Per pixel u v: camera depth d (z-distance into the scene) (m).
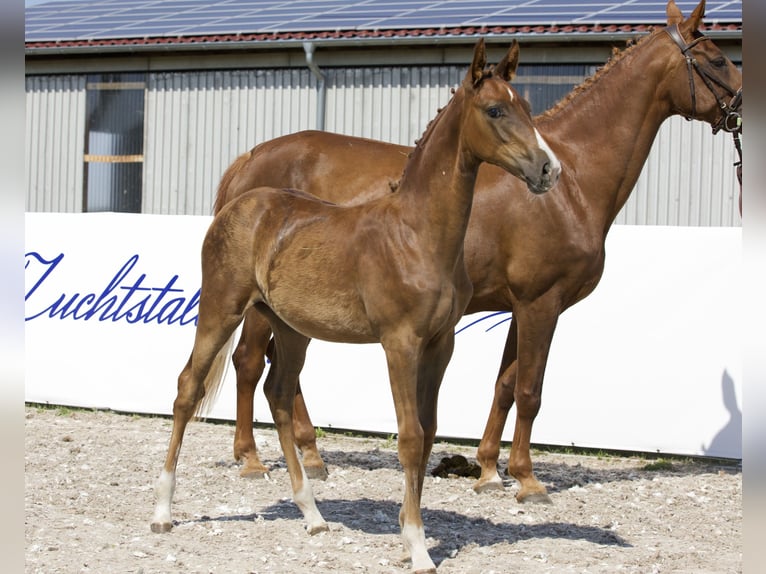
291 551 5.31
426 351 5.26
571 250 6.66
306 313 5.40
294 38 13.44
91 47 14.24
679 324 8.35
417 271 4.99
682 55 6.86
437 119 5.17
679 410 8.32
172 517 6.00
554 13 13.12
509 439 8.77
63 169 15.14
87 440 8.35
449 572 5.07
